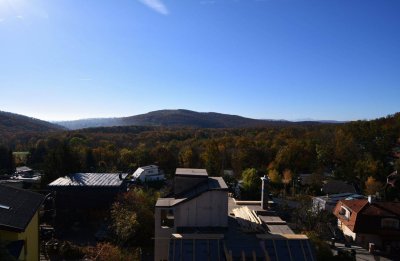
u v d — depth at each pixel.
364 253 32.03
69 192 31.91
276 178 58.25
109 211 31.48
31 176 56.91
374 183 54.91
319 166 68.06
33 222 17.70
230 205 24.67
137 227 26.23
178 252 16.22
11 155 69.94
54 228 30.16
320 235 31.55
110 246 21.89
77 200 31.89
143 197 30.91
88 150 67.44
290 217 38.44
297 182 59.69
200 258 15.95
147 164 71.69
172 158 72.88
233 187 50.16
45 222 31.59
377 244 34.06
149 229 26.92
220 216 19.72
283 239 16.98
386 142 77.06
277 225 20.05
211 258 15.98
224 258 15.97
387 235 33.75
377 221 34.34
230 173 65.19
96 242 27.00
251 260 15.77
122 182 34.03
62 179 34.88
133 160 72.56
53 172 41.00
